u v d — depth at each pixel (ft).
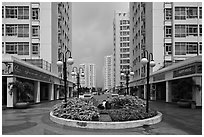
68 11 197.26
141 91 154.20
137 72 165.58
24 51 126.72
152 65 48.14
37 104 95.55
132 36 192.34
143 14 145.89
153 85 123.44
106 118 42.06
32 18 129.29
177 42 121.49
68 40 197.47
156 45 123.13
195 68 71.97
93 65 365.20
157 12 124.57
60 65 53.47
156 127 37.65
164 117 51.11
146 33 138.41
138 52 162.81
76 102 46.93
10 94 71.67
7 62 70.64
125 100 56.65
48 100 123.34
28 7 128.06
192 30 121.80
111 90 406.21
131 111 42.65
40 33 129.18
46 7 130.21
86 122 36.81
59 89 142.82
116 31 351.87
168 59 121.90
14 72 72.02
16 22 126.93
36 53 128.57
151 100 122.62
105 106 58.85
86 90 294.25
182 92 73.97
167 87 98.32
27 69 83.35
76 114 40.47
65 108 45.06
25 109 71.82
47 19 129.90
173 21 122.31
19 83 71.51
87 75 359.66
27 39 127.13
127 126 36.81
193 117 51.13
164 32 123.65
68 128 36.78
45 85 130.00
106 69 488.85
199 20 121.70
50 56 128.88
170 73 92.84
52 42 133.39
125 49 347.97
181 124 40.96
